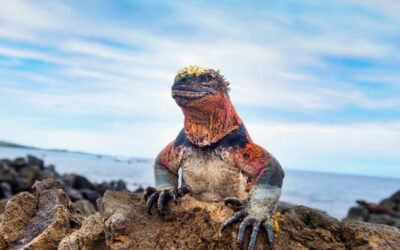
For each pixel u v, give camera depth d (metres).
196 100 0.51
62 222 0.57
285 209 0.62
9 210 0.60
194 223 0.51
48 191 0.64
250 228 0.49
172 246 0.51
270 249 0.49
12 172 2.66
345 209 3.67
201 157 0.55
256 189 0.51
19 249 0.56
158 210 0.52
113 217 0.52
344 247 0.54
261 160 0.52
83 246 0.53
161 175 0.59
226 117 0.54
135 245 0.50
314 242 0.54
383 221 1.69
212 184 0.55
